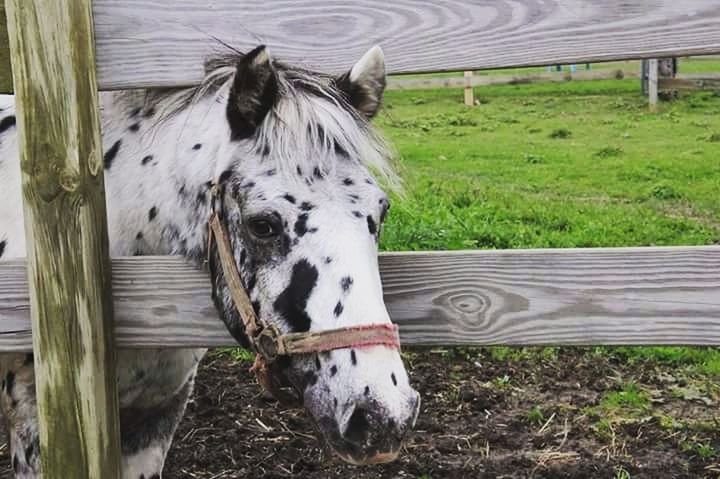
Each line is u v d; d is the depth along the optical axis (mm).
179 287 2375
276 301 2117
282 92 2166
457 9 2139
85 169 2244
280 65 2236
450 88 17578
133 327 2395
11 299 2412
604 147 11195
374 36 2193
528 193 8750
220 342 2387
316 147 2129
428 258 2266
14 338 2428
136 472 2859
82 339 2293
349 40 2209
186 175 2404
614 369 4734
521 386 4516
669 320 2168
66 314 2289
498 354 4824
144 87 2291
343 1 2193
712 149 10828
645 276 2164
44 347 2314
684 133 12055
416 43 2176
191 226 2396
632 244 6672
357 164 2164
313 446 3889
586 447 3867
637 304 2178
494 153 11102
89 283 2279
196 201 2379
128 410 2734
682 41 2051
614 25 2072
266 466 3707
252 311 2182
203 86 2293
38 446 2615
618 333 2199
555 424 4082
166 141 2500
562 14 2090
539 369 4719
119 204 2566
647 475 3592
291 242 2098
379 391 1982
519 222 7273
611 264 2176
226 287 2266
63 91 2209
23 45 2201
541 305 2229
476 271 2250
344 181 2127
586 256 2186
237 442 3918
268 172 2150
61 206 2248
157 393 2738
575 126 13039
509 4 2111
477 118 14102
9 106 2898
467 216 7215
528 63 2129
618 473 3553
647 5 2049
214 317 2375
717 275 2127
